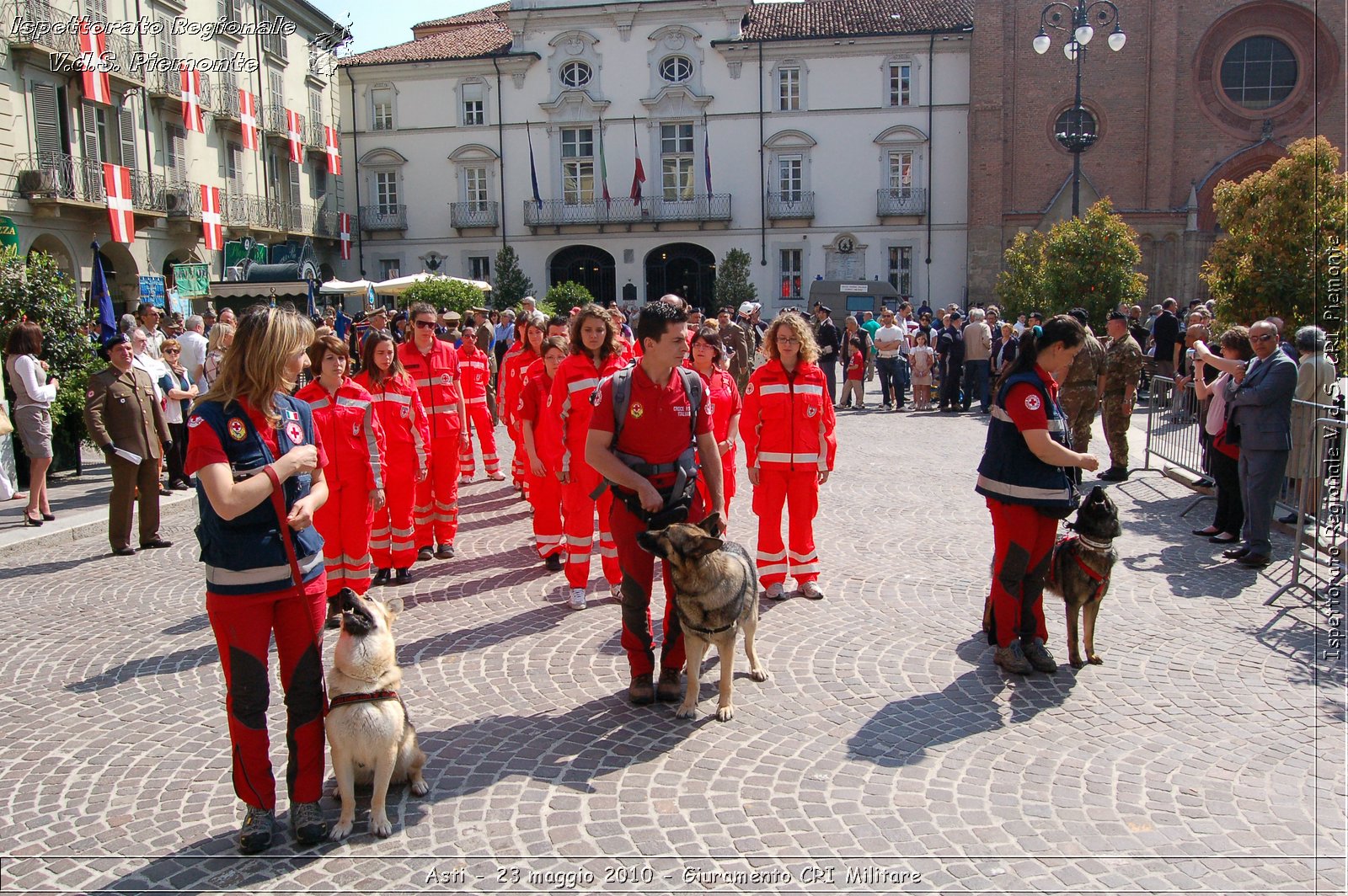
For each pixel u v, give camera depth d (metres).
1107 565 5.48
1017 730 4.84
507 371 11.02
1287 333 11.56
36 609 7.28
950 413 19.84
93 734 5.02
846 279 37.47
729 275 36.28
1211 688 5.34
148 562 8.76
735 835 3.91
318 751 3.94
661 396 5.01
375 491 6.77
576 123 37.97
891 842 3.84
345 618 3.91
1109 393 11.71
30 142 23.08
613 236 38.47
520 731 4.92
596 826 3.99
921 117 36.31
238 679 3.76
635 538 5.12
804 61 36.62
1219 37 35.22
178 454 11.97
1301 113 35.00
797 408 7.00
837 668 5.74
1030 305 23.53
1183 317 24.52
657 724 4.99
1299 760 4.48
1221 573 7.57
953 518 9.91
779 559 7.21
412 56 39.16
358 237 39.72
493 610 7.01
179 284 21.11
